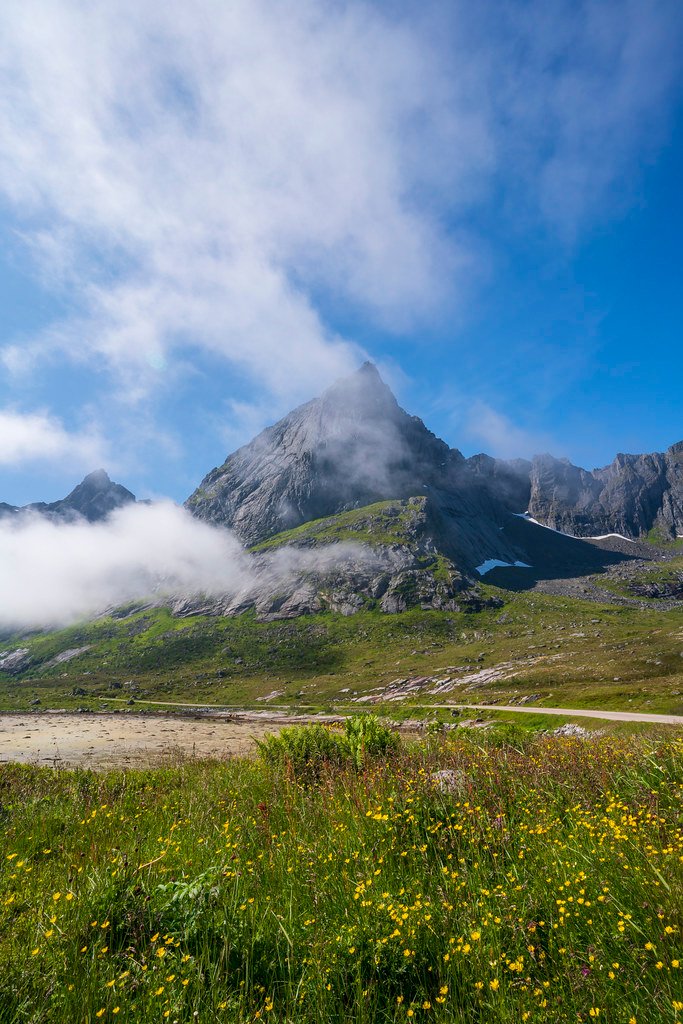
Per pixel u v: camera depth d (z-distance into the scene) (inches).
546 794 303.4
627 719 1859.0
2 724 2546.8
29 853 318.7
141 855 279.7
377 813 278.2
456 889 204.7
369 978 162.7
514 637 6948.8
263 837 299.0
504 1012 142.4
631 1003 140.9
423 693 4409.5
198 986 156.5
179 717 3890.3
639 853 208.2
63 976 163.6
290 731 611.5
